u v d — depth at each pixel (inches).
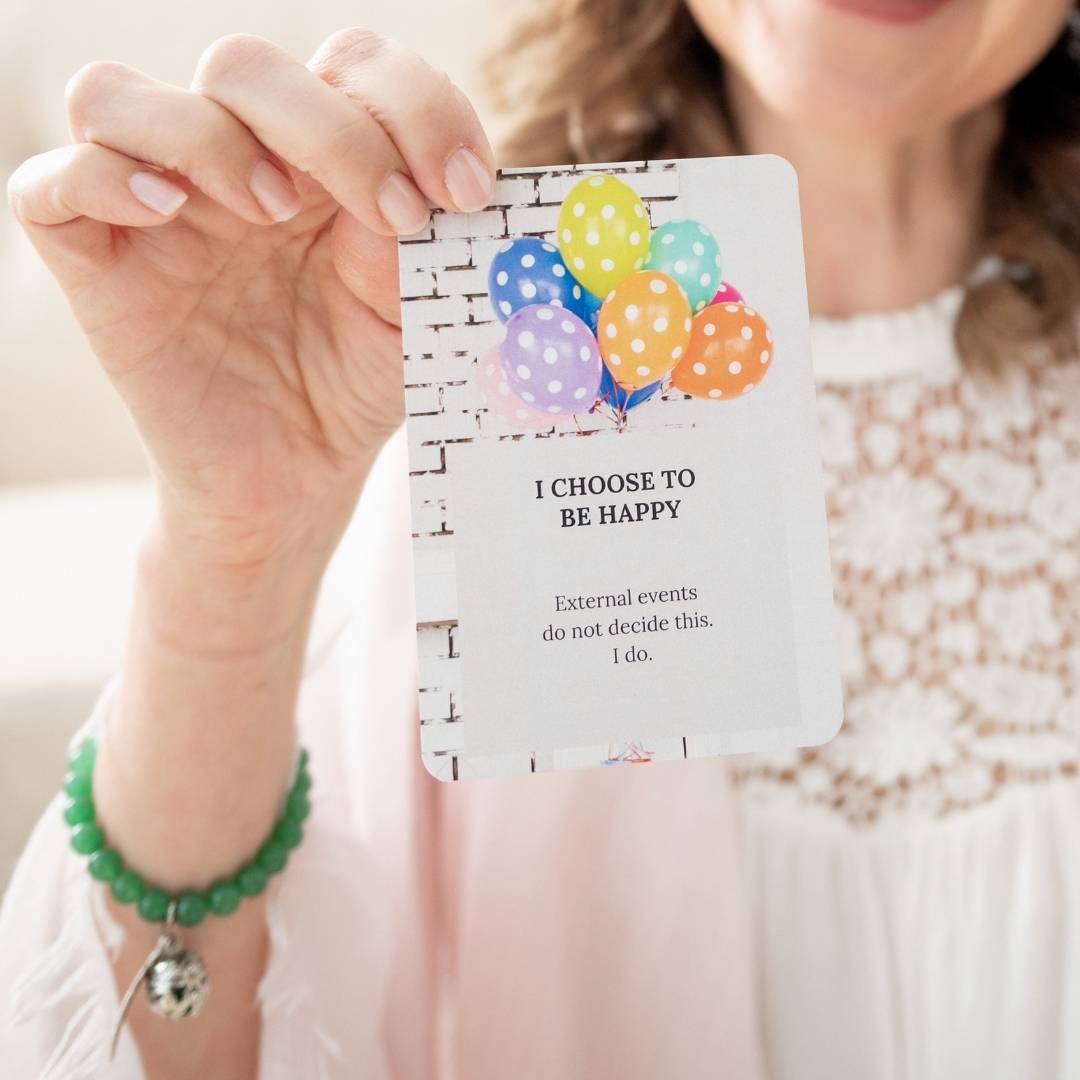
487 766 17.6
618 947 31.1
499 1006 30.6
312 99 16.7
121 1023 22.4
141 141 16.9
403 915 29.6
